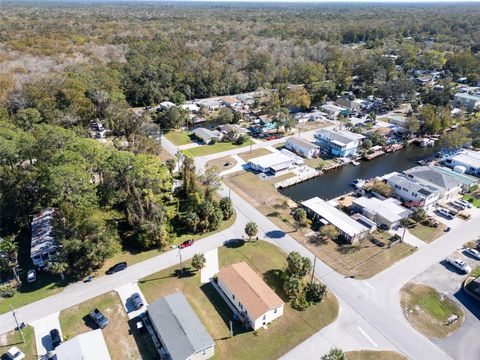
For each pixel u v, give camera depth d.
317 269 56.66
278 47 198.62
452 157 93.50
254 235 62.34
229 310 49.16
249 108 140.50
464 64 179.75
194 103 148.12
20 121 96.25
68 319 47.59
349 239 63.06
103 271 55.88
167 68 154.12
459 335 45.69
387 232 66.06
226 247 61.75
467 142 102.56
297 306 49.50
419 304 50.19
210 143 107.25
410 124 112.88
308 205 72.06
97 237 53.78
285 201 75.81
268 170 89.88
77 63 140.62
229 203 69.56
